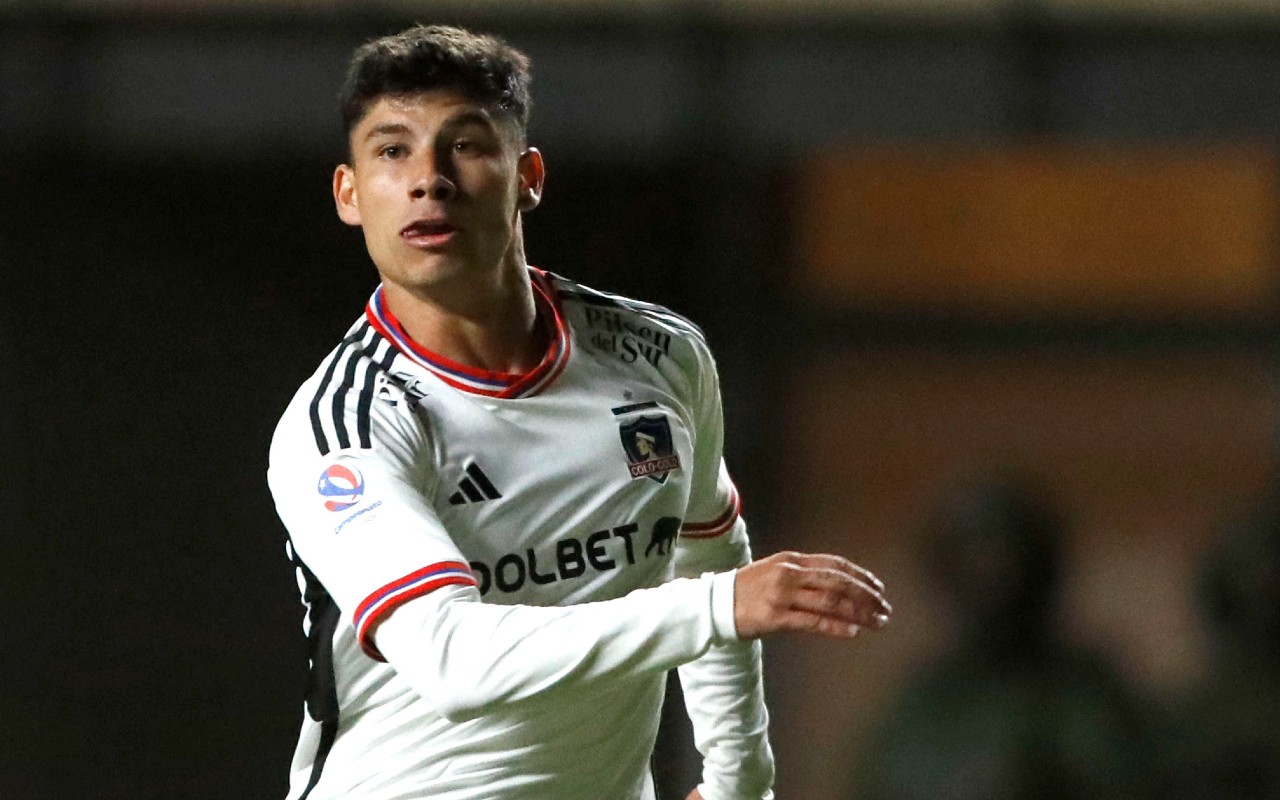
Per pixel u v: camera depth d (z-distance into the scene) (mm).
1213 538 22219
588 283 27906
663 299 28031
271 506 28453
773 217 28141
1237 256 27766
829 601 9359
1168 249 27906
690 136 27891
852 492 28266
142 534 28406
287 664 28266
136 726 28156
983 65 27969
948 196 27969
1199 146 27703
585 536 10703
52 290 28531
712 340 28078
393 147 10305
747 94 28016
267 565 28391
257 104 28047
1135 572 28078
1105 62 27859
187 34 28031
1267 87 27594
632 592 10219
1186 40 27734
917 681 19234
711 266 27969
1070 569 28094
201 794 28125
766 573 9453
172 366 28422
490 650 9500
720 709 12703
